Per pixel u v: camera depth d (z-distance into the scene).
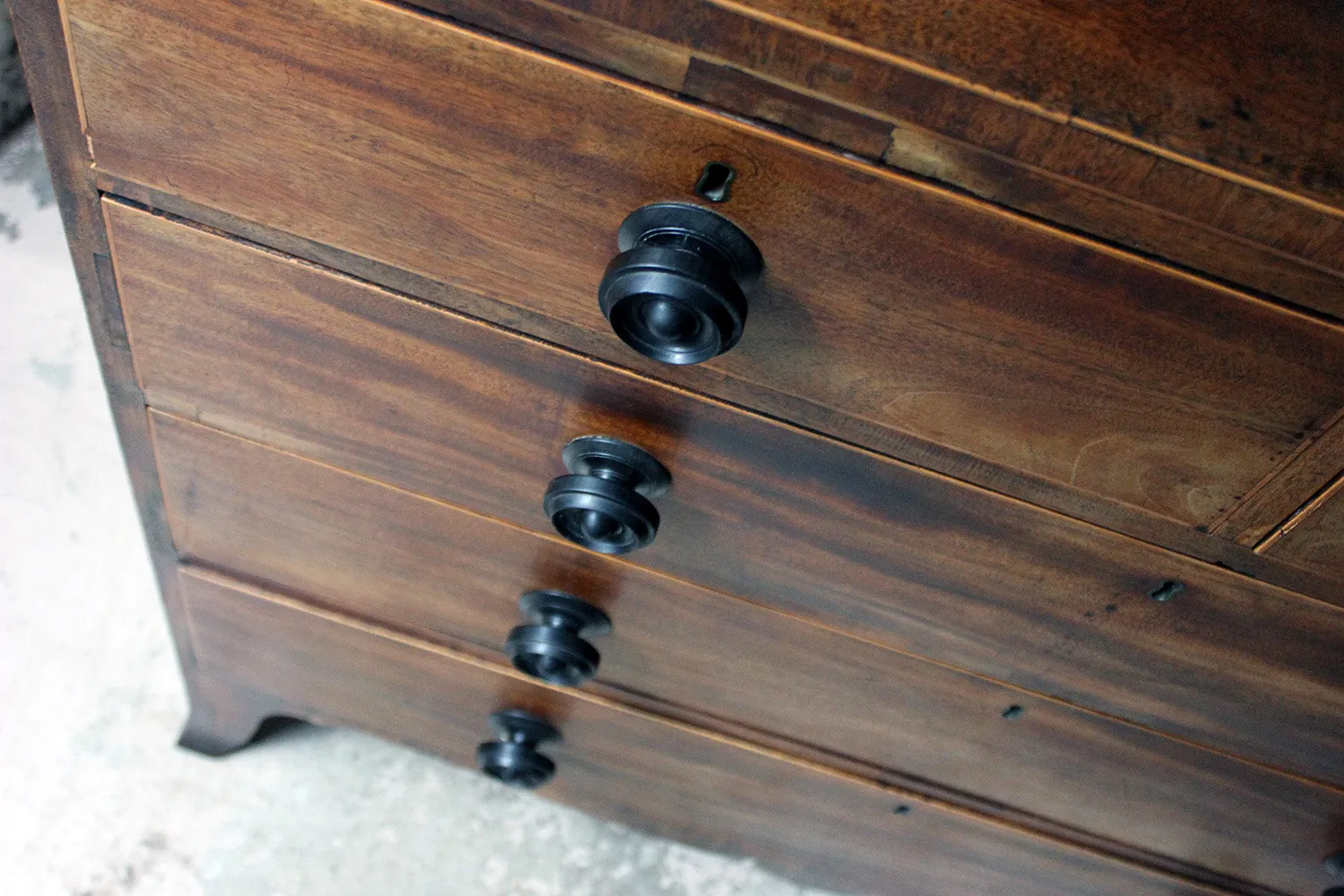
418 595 0.80
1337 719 0.68
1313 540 0.57
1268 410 0.53
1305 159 0.45
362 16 0.48
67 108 0.54
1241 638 0.64
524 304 0.57
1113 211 0.47
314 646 0.87
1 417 1.14
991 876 0.93
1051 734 0.76
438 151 0.52
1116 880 0.89
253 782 1.03
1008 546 0.63
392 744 1.06
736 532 0.67
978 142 0.46
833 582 0.68
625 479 0.63
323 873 1.01
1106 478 0.57
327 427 0.67
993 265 0.50
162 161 0.55
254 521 0.76
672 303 0.50
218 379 0.66
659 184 0.50
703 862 1.08
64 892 0.96
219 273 0.60
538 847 1.05
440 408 0.64
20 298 1.20
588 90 0.48
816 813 0.91
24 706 1.02
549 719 0.89
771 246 0.51
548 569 0.74
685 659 0.79
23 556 1.08
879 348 0.54
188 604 0.86
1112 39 0.44
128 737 1.03
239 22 0.50
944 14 0.44
